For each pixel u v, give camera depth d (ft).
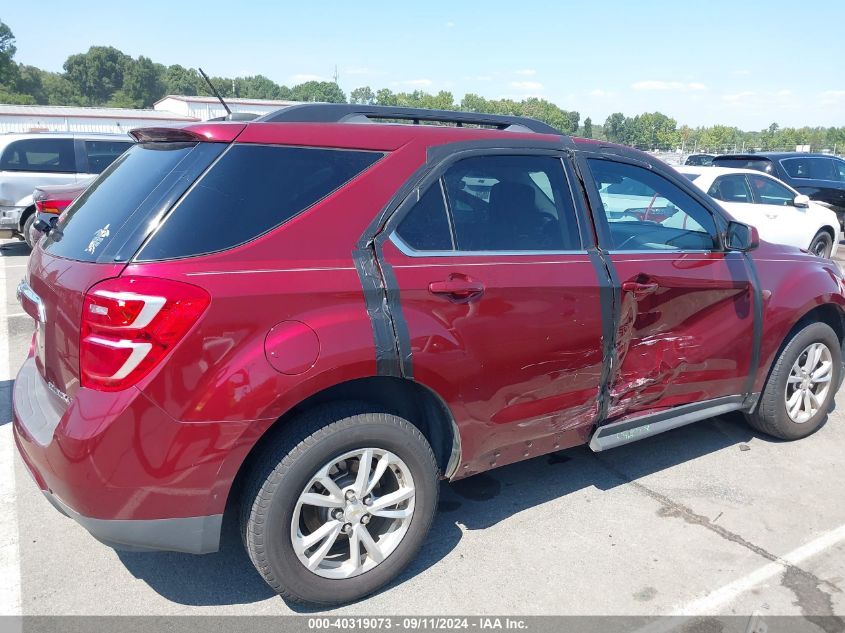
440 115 10.41
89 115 136.77
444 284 8.89
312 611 8.88
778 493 12.14
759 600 9.21
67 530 10.59
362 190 8.75
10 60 403.54
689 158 60.44
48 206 27.12
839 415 16.07
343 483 8.78
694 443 14.28
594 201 10.91
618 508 11.55
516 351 9.62
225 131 8.32
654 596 9.27
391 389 9.26
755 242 12.21
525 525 11.00
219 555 10.09
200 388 7.44
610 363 10.82
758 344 12.95
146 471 7.41
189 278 7.44
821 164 41.81
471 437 9.61
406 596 9.21
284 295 7.85
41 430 7.91
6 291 27.12
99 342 7.29
